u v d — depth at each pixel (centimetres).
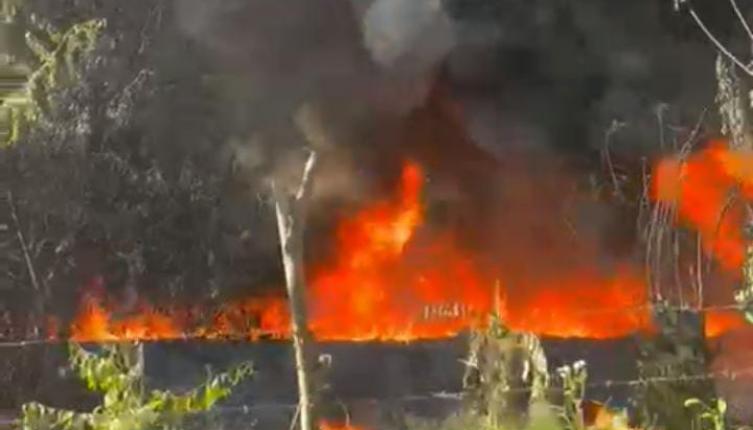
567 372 1036
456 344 1374
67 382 1481
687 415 1025
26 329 1708
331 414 1206
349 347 1373
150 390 1184
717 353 1302
